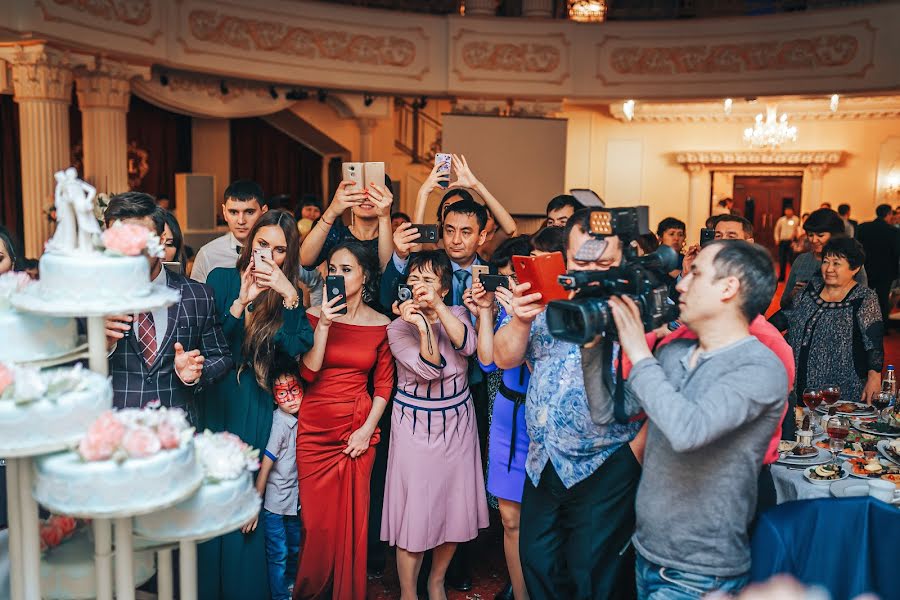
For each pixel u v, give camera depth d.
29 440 1.85
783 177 15.66
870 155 15.14
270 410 3.11
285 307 3.00
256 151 14.03
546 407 2.60
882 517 2.16
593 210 2.20
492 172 11.18
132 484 1.85
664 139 15.59
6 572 2.33
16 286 2.16
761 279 1.97
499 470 3.06
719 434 1.86
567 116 15.64
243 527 3.01
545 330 2.67
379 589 3.46
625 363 2.43
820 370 3.98
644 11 13.25
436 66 11.31
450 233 3.53
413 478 3.09
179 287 2.84
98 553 2.07
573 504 2.58
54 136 8.03
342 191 3.61
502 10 13.22
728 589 2.02
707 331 2.03
